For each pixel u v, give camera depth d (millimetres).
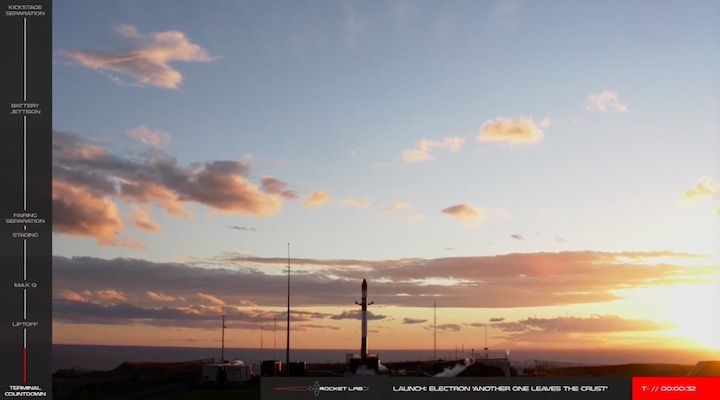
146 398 80875
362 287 107625
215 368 88562
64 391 90188
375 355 96250
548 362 92250
